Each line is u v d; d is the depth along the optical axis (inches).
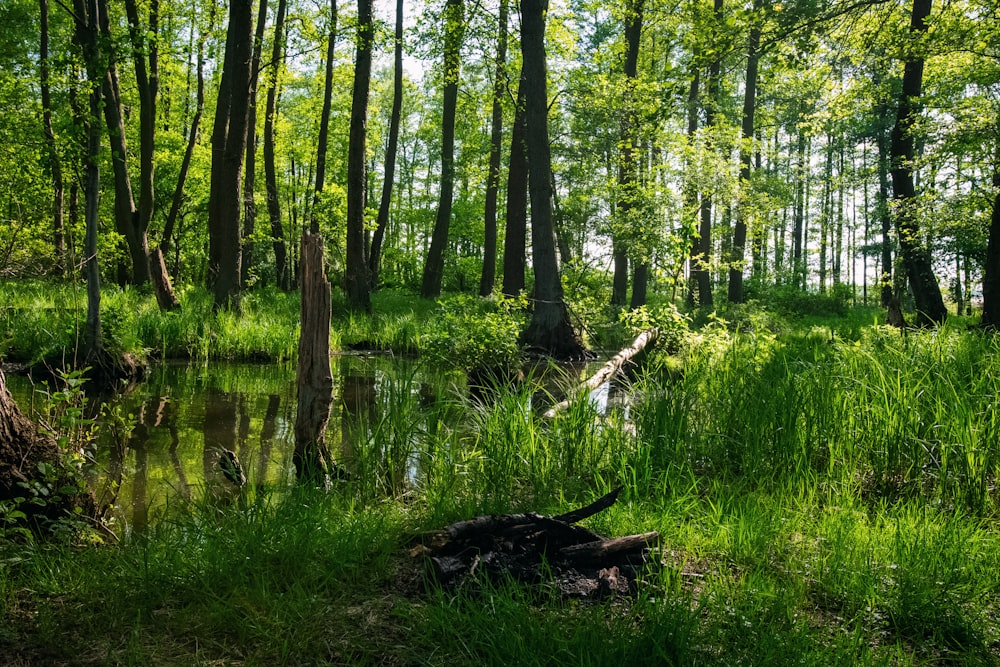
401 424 245.9
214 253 826.2
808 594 139.6
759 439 225.5
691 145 858.1
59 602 130.2
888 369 270.4
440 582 136.6
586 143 883.4
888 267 1193.4
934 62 702.5
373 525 169.0
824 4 525.0
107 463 255.9
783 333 741.3
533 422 242.2
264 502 198.4
